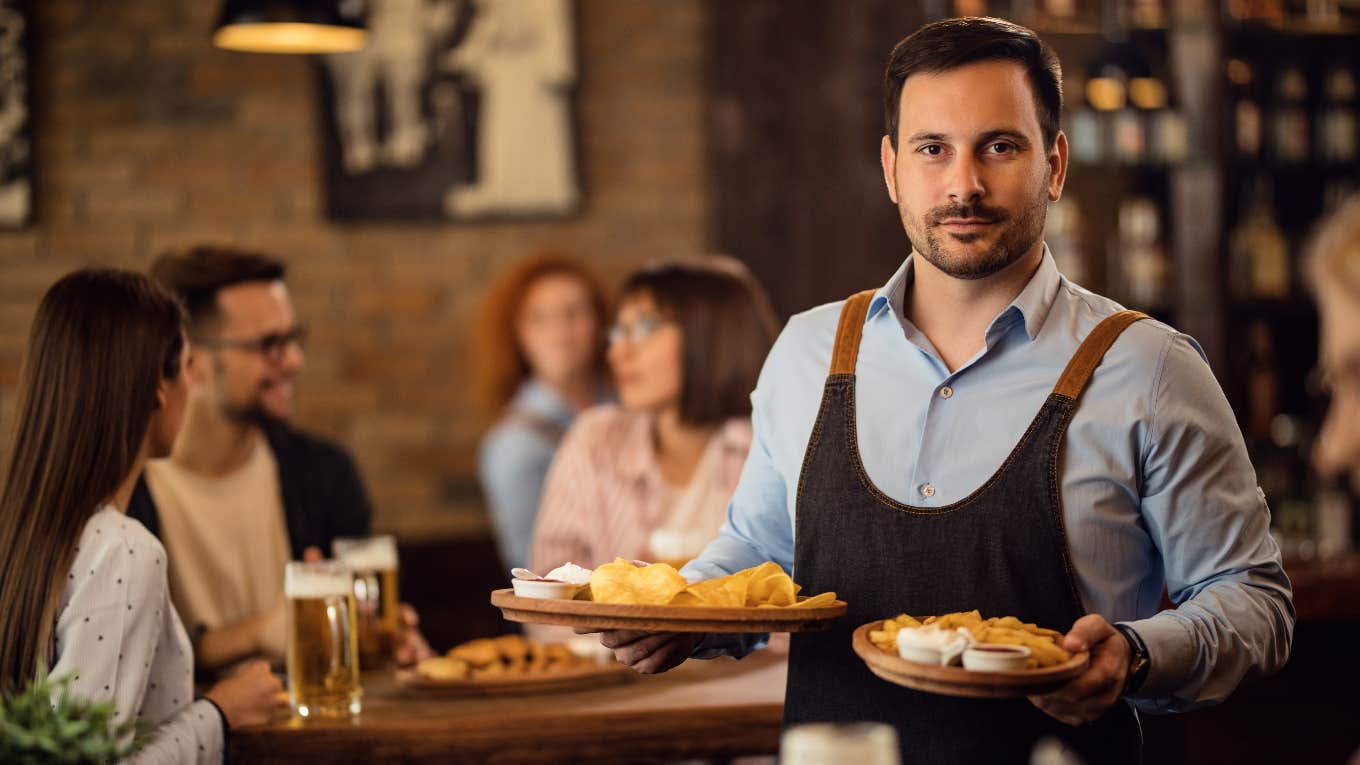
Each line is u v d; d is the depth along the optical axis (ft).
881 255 13.28
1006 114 5.26
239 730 6.35
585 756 6.57
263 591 8.71
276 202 15.31
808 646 5.69
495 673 7.26
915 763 5.44
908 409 5.64
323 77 15.25
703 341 9.64
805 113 14.21
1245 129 14.05
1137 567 5.39
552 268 14.47
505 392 14.61
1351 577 11.41
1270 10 13.96
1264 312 14.19
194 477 8.57
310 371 15.35
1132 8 13.69
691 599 5.10
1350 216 3.43
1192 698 5.00
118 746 4.36
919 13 13.24
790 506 5.93
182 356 6.39
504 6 15.49
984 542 5.37
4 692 5.40
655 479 9.76
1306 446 14.15
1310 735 11.94
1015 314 5.53
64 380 5.95
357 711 6.79
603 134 15.88
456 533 15.60
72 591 5.77
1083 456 5.33
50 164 14.92
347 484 9.41
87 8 14.98
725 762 7.97
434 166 15.43
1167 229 14.29
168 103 15.11
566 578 5.51
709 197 15.93
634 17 15.90
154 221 15.10
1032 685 4.42
